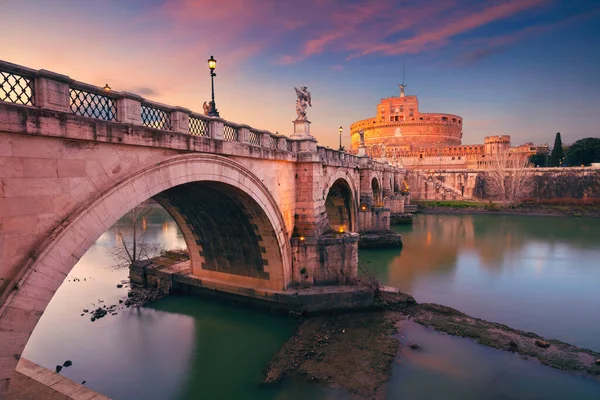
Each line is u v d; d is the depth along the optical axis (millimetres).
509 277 28031
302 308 19484
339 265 21109
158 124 11469
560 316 20531
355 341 16953
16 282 7418
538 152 102438
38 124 7602
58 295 23328
